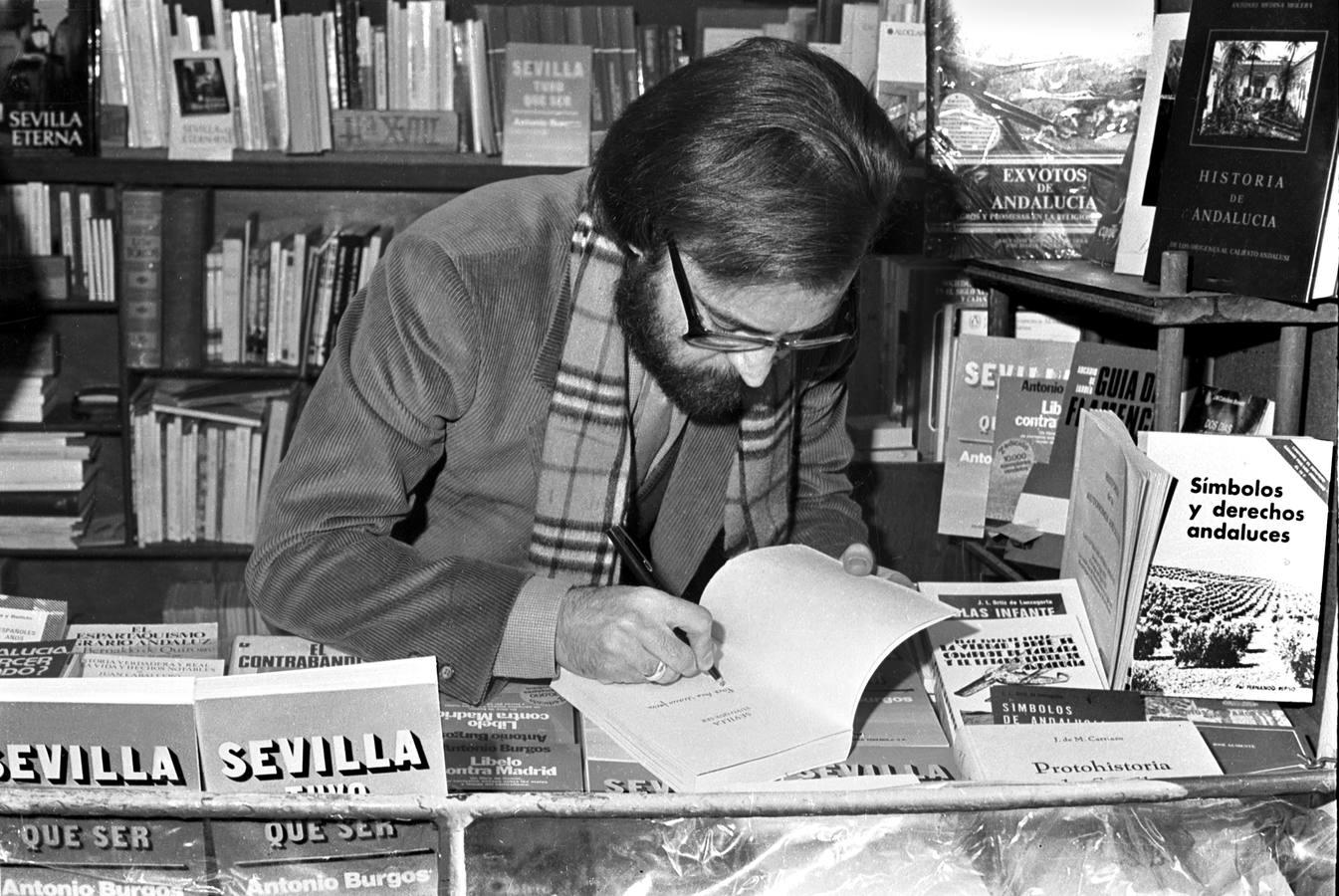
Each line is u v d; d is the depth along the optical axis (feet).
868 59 8.46
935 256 6.21
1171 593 4.24
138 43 8.95
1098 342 6.57
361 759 2.75
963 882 2.87
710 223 3.22
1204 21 5.00
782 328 3.41
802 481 5.12
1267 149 4.78
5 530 9.45
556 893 2.81
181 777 2.74
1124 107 6.06
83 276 9.37
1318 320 4.99
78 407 9.72
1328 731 3.17
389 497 4.16
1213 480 4.23
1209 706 4.00
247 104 9.00
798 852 2.86
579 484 4.35
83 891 2.74
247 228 9.38
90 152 8.94
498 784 3.38
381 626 3.92
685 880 2.84
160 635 3.96
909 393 8.45
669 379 3.81
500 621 3.87
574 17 8.91
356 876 2.76
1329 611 4.57
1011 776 3.29
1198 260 5.05
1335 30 4.55
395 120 8.99
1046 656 4.17
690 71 3.48
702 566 4.98
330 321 9.39
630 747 3.51
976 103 6.09
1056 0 6.02
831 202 3.20
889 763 3.54
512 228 4.28
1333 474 4.56
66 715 2.71
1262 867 2.91
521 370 4.30
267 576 4.08
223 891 2.74
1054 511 6.14
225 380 9.75
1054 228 6.18
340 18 8.91
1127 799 2.82
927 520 8.36
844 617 3.81
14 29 8.77
